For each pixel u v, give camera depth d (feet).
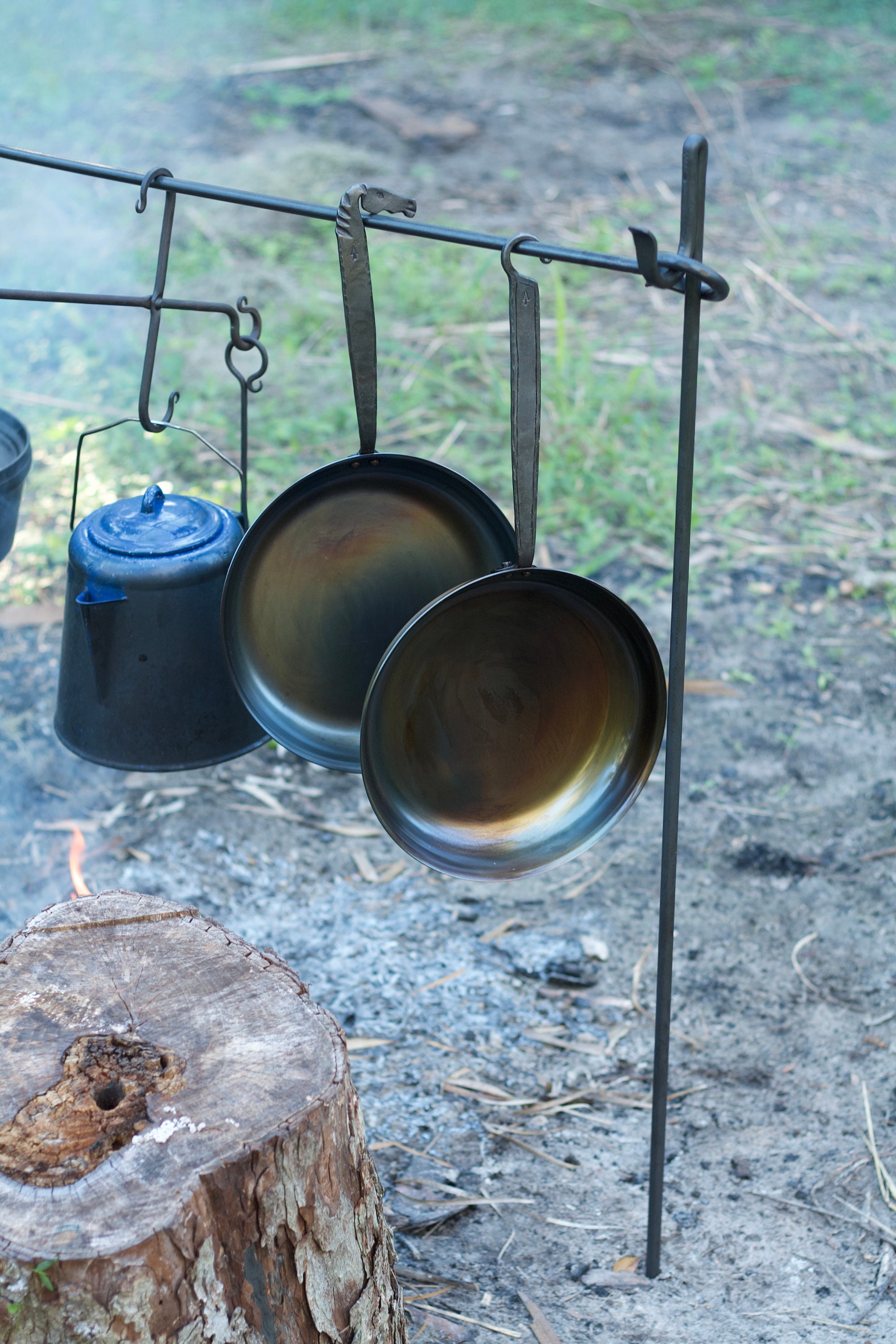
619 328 20.86
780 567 15.44
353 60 32.89
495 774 6.05
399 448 17.13
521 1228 8.02
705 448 17.81
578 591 5.62
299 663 6.48
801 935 10.50
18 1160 5.11
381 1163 8.40
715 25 35.35
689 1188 8.31
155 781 12.00
